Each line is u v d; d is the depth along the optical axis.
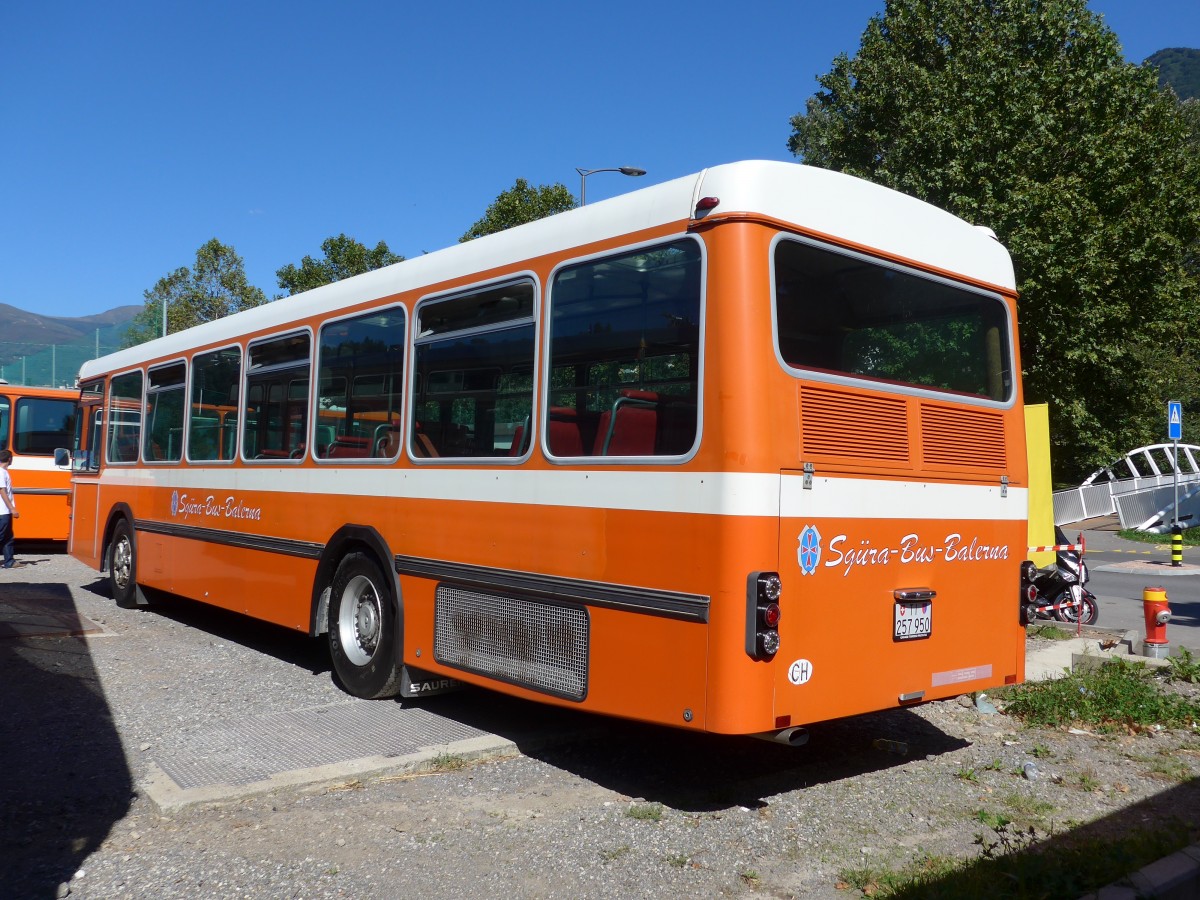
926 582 5.35
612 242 5.19
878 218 5.32
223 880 4.04
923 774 5.72
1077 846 4.51
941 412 5.52
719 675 4.43
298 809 4.88
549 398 5.46
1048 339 21.03
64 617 10.31
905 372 5.38
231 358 9.00
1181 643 10.72
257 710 6.65
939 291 5.67
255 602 8.30
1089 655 8.43
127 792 5.03
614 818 4.84
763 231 4.69
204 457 9.38
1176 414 20.64
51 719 6.33
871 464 5.04
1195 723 6.84
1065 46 22.95
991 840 4.64
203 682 7.50
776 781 5.52
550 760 5.80
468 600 5.90
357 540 7.07
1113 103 22.34
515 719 6.54
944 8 23.42
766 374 4.59
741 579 4.45
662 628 4.69
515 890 4.01
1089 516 32.09
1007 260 6.21
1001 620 5.85
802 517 4.67
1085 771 5.85
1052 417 22.72
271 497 8.15
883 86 23.09
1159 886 3.80
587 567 5.10
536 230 5.73
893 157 22.56
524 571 5.48
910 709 7.28
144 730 6.12
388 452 6.76
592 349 5.24
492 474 5.77
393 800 5.04
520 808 4.96
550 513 5.35
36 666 7.84
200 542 9.30
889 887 4.02
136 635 9.47
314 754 5.64
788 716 4.58
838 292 5.02
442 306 6.39
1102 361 22.28
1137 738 6.62
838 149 25.30
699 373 4.65
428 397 6.44
